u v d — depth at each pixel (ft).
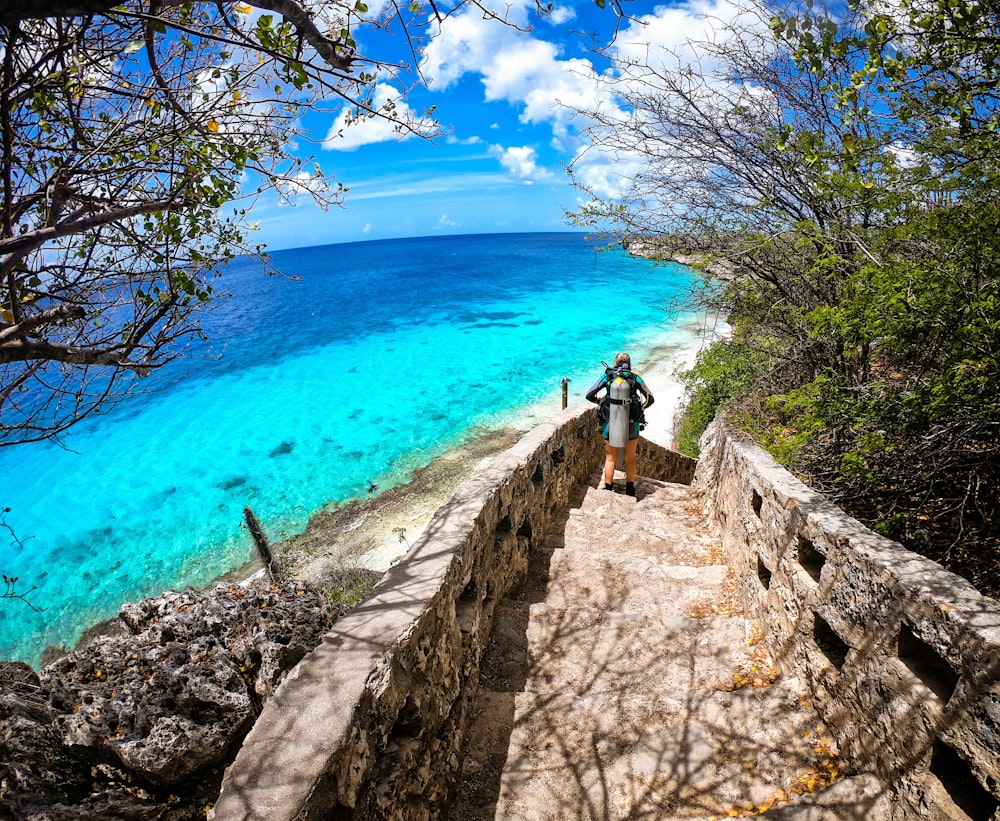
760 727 9.93
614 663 12.21
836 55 11.43
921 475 11.98
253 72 9.95
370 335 122.62
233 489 54.03
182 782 7.38
